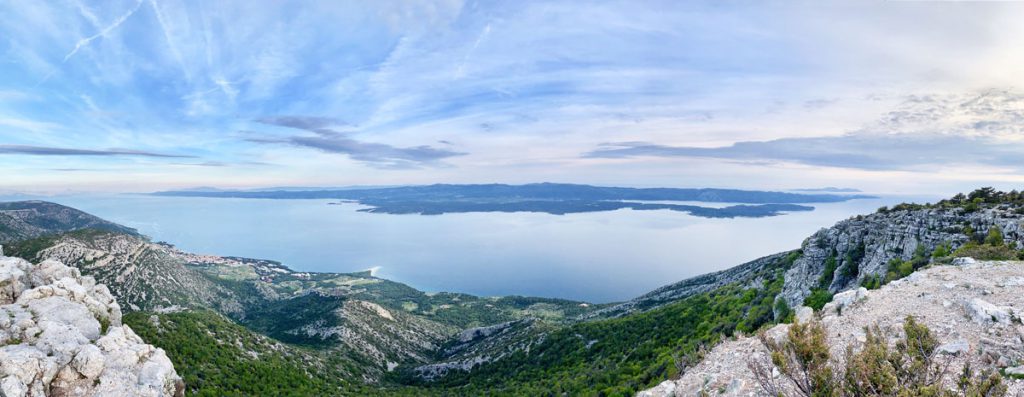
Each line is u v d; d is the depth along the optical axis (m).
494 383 110.31
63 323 41.91
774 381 19.14
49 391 36.06
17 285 46.88
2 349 35.91
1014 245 43.03
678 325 86.88
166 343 89.50
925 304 25.72
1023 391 14.76
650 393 24.53
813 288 63.59
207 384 81.88
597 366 86.06
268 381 94.00
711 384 21.83
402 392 112.69
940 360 18.42
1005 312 20.77
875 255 58.28
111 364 40.47
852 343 22.36
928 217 55.97
